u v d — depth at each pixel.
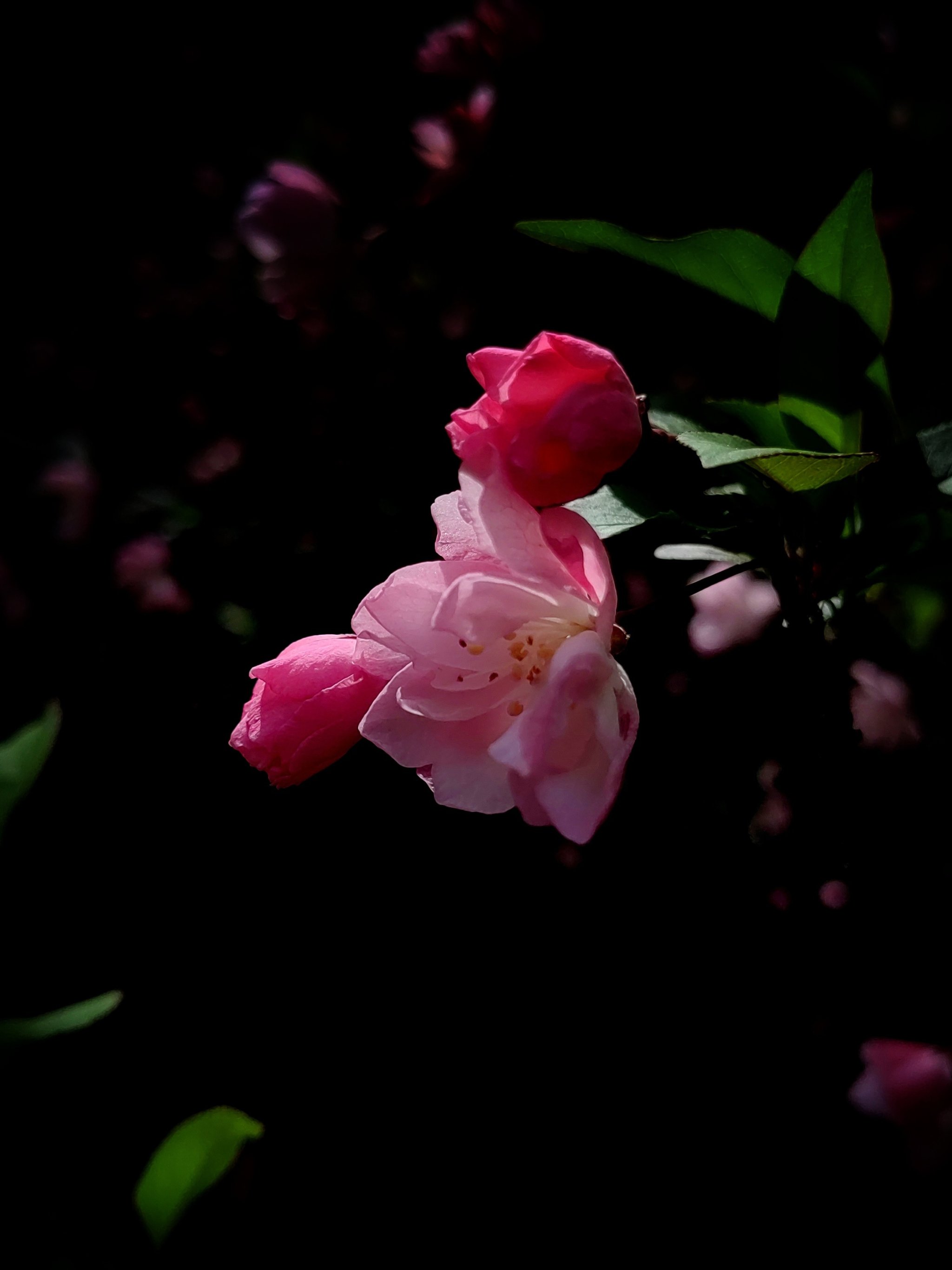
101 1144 0.33
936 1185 0.30
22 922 0.36
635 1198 0.30
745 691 0.31
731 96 0.38
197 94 0.60
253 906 0.34
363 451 0.38
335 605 0.36
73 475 0.49
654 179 0.38
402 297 0.40
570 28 0.40
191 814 0.35
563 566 0.24
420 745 0.25
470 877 0.33
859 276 0.26
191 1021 0.34
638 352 0.35
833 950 0.29
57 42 0.64
